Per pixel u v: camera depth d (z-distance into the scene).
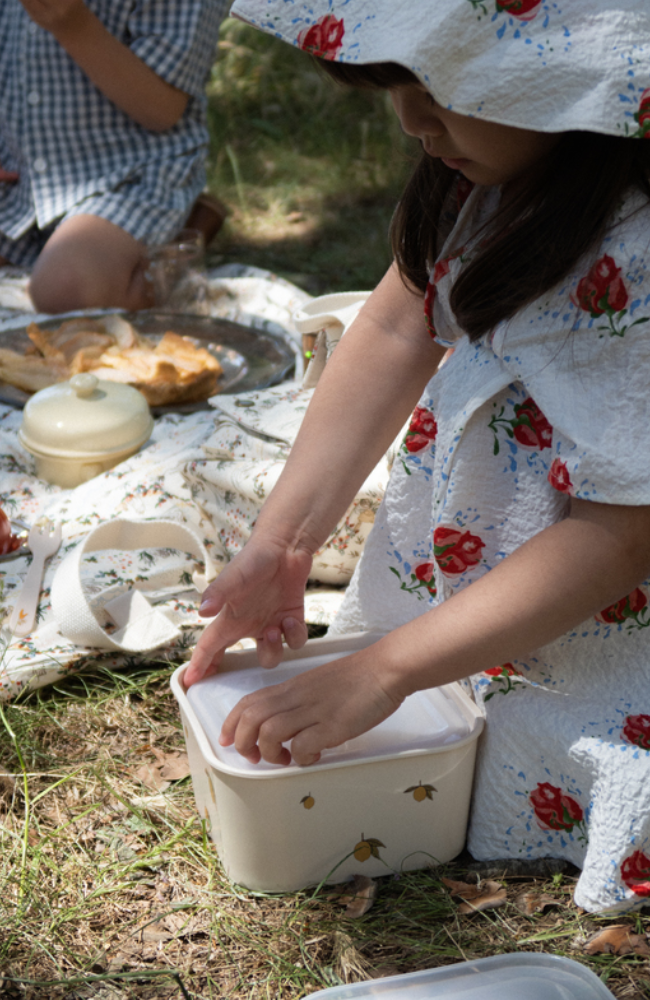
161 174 2.62
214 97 4.41
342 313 1.49
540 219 0.81
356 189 3.83
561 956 0.91
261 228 3.52
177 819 1.12
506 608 0.88
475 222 0.98
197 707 1.05
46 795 1.16
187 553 1.54
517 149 0.79
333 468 1.11
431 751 0.97
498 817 1.04
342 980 0.92
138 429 1.73
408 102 0.79
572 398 0.86
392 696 0.91
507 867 1.04
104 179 2.59
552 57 0.70
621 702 0.99
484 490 0.97
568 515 0.94
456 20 0.70
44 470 1.74
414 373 1.12
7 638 1.37
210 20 2.56
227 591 1.04
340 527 1.39
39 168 2.61
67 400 1.73
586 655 0.99
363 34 0.73
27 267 2.83
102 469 1.72
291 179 3.93
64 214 2.59
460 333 1.04
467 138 0.79
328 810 0.97
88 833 1.11
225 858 1.02
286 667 1.12
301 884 1.01
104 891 1.02
